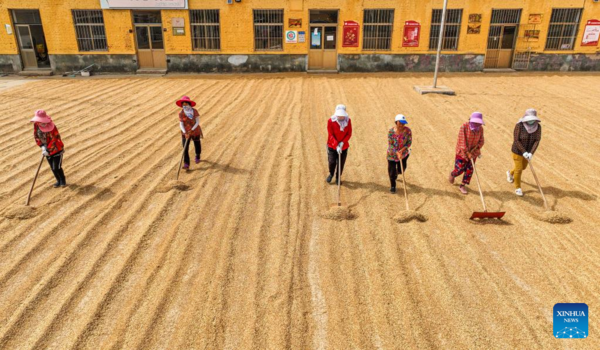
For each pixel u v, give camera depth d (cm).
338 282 544
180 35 1802
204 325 476
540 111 1274
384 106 1315
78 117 1198
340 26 1802
